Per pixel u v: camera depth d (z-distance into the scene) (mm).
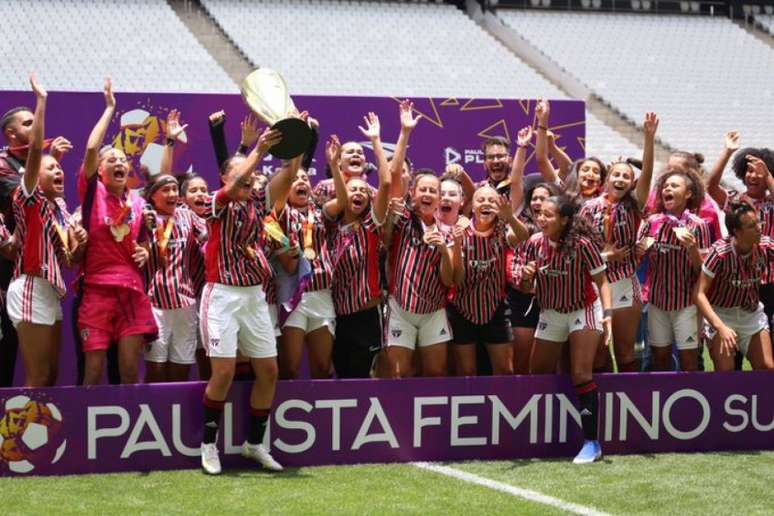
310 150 7055
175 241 6758
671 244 7254
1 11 21828
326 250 6840
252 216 6047
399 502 5473
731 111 24031
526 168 9680
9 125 6594
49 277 6102
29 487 5711
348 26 24312
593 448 6652
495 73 23562
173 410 6207
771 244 7512
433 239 6574
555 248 6656
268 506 5359
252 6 24406
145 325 6246
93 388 6070
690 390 6988
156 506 5328
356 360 6922
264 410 6199
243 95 6695
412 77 22781
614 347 7438
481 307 6934
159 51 21484
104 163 6238
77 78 20250
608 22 26828
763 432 7129
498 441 6711
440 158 9492
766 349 7340
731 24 27578
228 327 6023
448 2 26703
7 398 5945
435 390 6602
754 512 5371
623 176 7191
